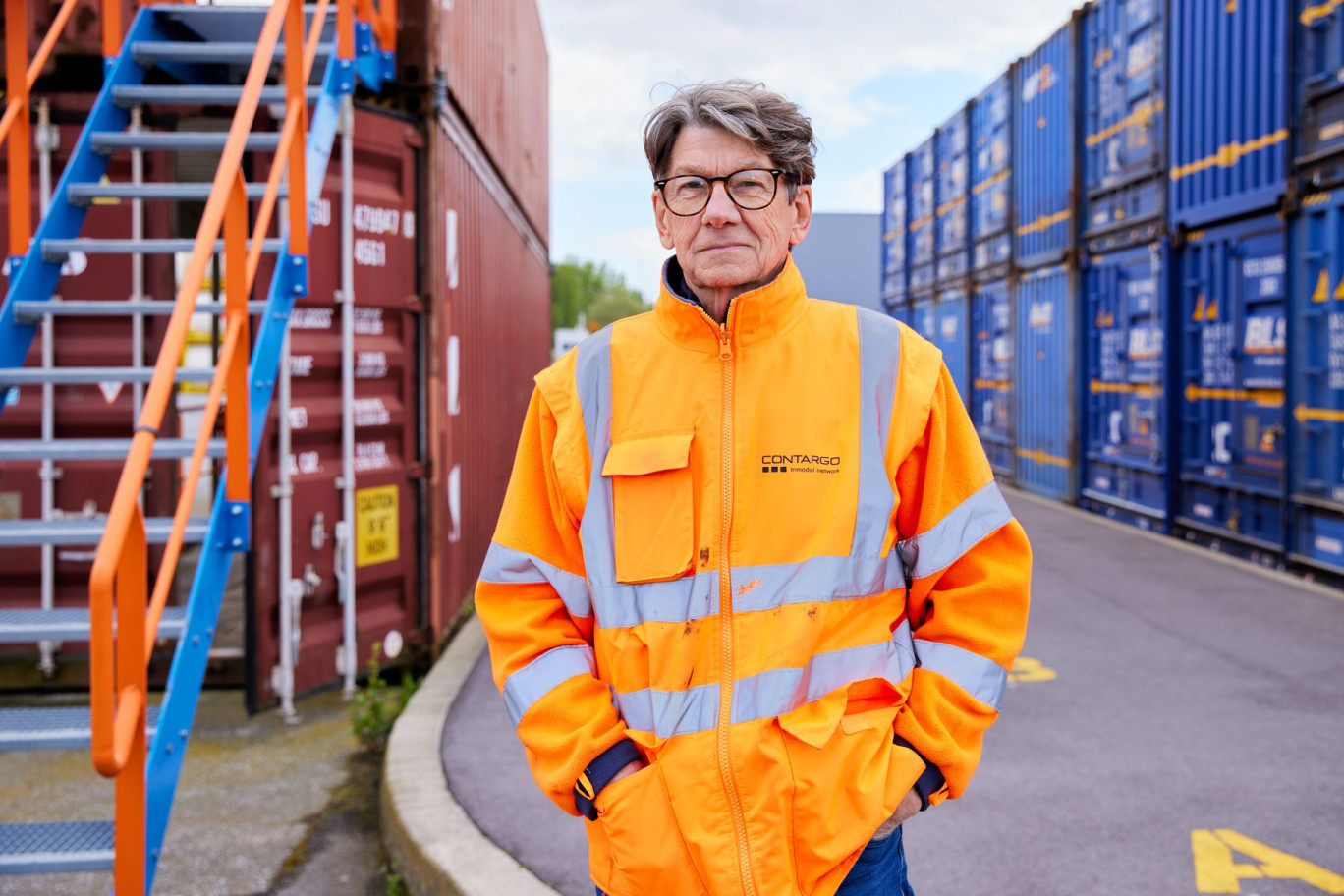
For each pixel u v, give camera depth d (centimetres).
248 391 335
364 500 529
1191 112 796
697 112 165
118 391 513
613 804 157
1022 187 1148
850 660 159
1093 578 710
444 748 412
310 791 419
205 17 486
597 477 169
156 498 519
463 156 645
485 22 726
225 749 463
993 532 168
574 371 177
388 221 537
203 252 288
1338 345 631
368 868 355
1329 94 626
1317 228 652
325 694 537
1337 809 345
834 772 153
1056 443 1078
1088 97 985
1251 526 751
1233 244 750
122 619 241
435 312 559
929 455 167
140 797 249
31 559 512
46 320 507
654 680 158
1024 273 1157
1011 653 167
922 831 334
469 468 675
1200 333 807
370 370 532
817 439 163
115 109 446
